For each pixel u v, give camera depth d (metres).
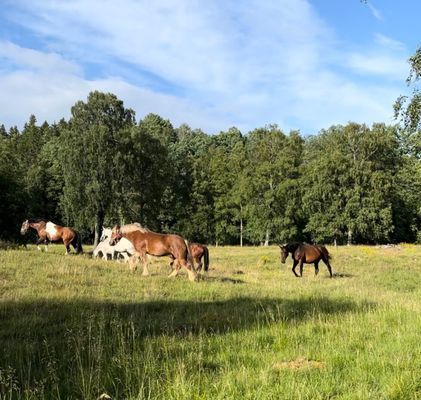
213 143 106.81
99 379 5.59
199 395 5.32
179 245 15.88
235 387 5.50
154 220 59.19
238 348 7.53
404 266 27.94
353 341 7.94
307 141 89.81
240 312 10.54
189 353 6.84
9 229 45.94
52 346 7.04
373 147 61.25
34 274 14.32
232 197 67.50
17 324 8.54
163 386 5.50
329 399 5.36
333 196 59.72
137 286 13.73
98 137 50.75
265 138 65.75
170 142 99.81
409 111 16.61
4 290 11.84
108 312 9.63
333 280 19.89
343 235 60.91
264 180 62.31
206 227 70.56
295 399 5.21
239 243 73.19
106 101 54.69
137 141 55.09
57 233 25.22
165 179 59.50
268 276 21.23
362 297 13.64
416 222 65.19
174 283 14.68
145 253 16.42
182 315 10.32
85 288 12.73
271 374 6.04
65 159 51.19
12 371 5.73
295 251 21.61
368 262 29.55
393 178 60.91
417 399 5.32
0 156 58.91
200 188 70.56
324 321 9.73
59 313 9.62
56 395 5.33
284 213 61.84
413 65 16.09
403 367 6.36
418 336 8.25
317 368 6.46
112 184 51.31
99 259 21.69
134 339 7.53
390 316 10.28
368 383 5.83
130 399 5.13
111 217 55.19
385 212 58.25
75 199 50.47
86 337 7.48
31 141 99.69
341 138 63.59
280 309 10.95
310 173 61.28
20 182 49.28
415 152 22.39
